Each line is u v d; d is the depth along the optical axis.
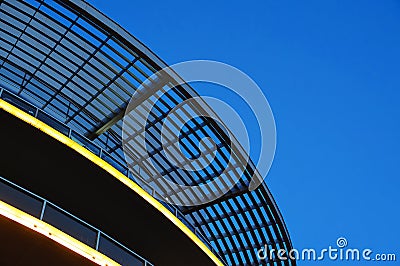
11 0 22.19
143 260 16.88
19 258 13.79
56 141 16.75
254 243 30.89
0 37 24.64
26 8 22.50
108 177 17.91
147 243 20.28
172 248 20.50
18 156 16.80
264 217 30.02
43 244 13.73
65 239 14.13
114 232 19.62
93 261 14.63
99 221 19.16
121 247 16.22
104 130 26.64
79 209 18.66
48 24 22.95
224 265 23.98
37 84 26.12
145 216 19.20
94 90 25.75
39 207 14.06
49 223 14.17
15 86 25.41
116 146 27.80
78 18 21.92
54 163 17.20
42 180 17.58
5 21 23.66
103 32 22.14
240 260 31.23
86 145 18.70
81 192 18.16
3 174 17.09
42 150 16.81
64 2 20.98
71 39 23.64
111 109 25.97
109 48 22.95
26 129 16.23
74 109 26.75
